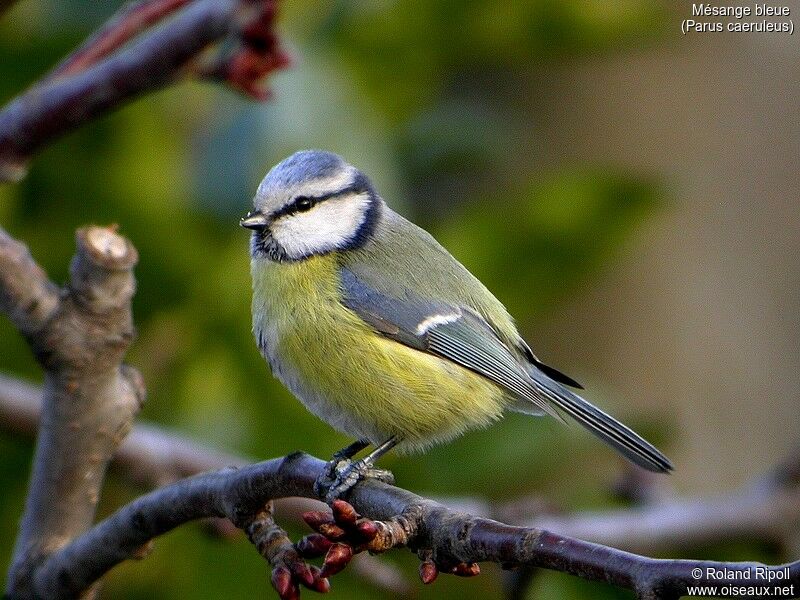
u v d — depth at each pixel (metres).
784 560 9.84
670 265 11.81
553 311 11.32
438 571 5.19
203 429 9.33
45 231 9.48
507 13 9.95
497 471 9.30
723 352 11.70
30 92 7.13
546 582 8.84
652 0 10.55
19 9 9.45
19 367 9.87
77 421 6.58
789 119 11.94
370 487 5.79
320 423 9.30
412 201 11.67
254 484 5.95
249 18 7.18
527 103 12.14
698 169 11.92
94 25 9.46
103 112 7.17
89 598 6.79
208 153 8.91
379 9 9.48
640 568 4.43
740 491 10.81
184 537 8.81
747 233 11.84
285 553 5.52
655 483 9.91
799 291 11.73
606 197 9.55
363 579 8.19
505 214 9.71
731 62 12.02
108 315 6.37
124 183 9.24
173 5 7.18
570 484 9.91
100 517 9.69
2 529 9.23
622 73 12.02
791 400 11.60
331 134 8.96
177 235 9.18
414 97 9.96
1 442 9.29
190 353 9.38
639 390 11.74
